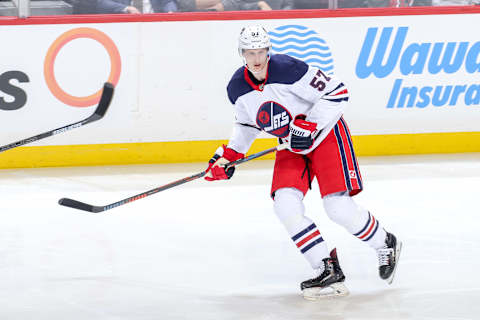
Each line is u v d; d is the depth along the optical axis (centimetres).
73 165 2272
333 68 2345
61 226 1647
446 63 2378
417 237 1523
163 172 2195
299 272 1329
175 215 1733
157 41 2261
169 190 1978
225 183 2056
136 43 2253
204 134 2322
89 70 2239
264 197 1897
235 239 1540
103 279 1300
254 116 1204
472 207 1759
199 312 1132
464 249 1439
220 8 2309
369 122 2370
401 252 1424
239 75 1173
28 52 2197
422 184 1997
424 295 1190
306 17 2309
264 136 2338
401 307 1136
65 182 2073
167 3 2286
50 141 2247
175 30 2262
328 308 1137
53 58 2212
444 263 1356
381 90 2362
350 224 1185
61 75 2225
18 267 1371
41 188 2006
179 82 2286
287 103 1164
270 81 1140
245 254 1438
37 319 1112
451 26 2364
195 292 1227
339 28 2327
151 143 2303
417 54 2362
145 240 1538
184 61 2281
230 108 2320
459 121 2408
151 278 1303
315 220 1675
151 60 2266
